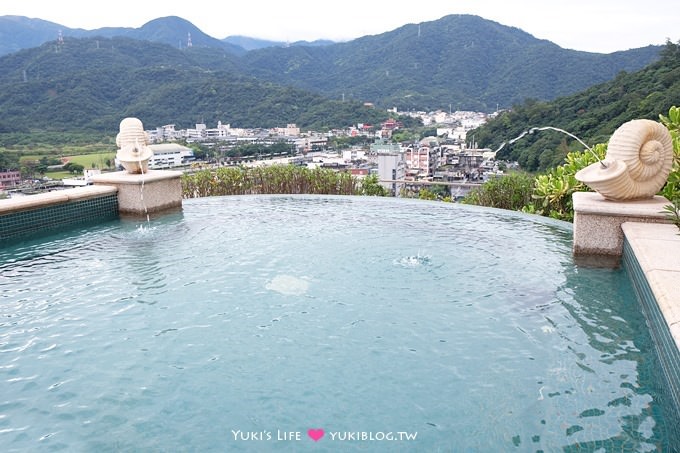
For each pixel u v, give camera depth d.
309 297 3.88
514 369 2.70
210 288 4.11
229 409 2.36
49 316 3.54
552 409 2.29
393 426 2.20
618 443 2.01
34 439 2.14
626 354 2.84
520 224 6.62
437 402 2.39
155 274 4.49
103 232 6.24
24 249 5.41
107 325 3.38
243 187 10.60
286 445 2.07
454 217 7.18
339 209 7.93
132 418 2.29
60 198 6.31
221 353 2.96
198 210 7.82
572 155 7.59
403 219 7.07
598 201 4.91
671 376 2.29
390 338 3.14
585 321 3.34
